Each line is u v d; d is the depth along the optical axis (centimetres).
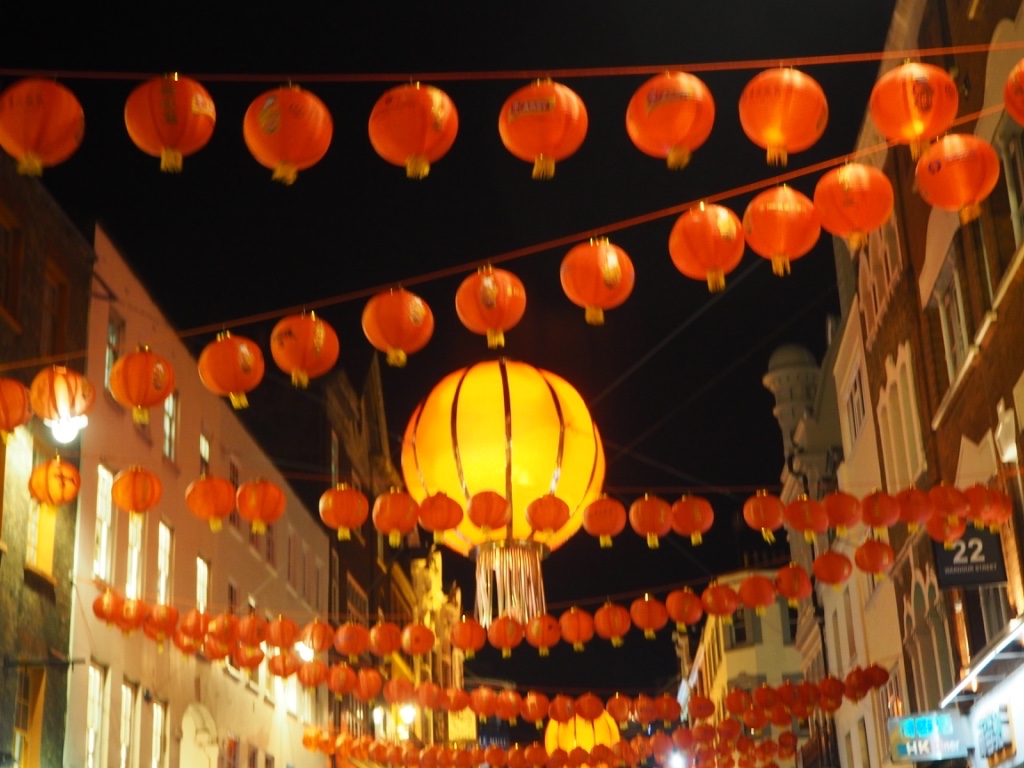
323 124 759
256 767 2878
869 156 2450
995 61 1644
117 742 2002
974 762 1984
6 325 1748
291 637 1753
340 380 4053
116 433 2106
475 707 2117
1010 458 1691
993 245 1708
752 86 743
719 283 832
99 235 2131
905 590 2494
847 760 3325
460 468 1145
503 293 921
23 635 1692
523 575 1155
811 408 4412
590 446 1169
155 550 2239
